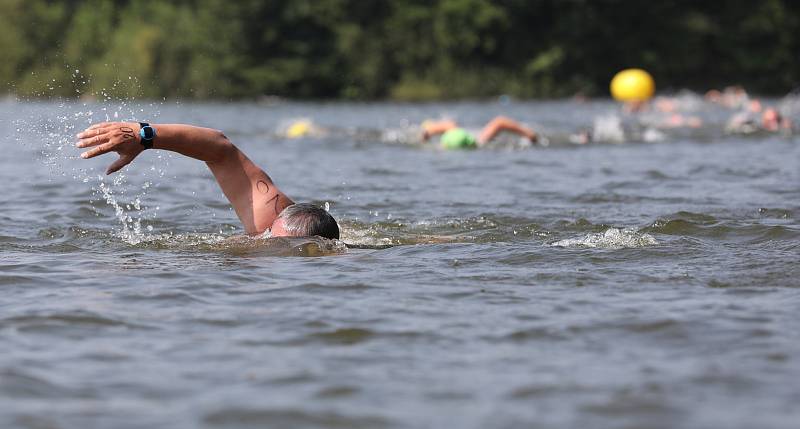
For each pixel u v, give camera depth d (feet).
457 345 42.34
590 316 46.70
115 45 439.63
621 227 73.51
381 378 38.01
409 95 458.50
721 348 41.55
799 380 37.42
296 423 33.45
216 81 444.55
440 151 154.81
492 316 46.88
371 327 44.96
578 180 111.45
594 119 271.69
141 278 55.01
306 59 458.50
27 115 259.39
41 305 48.65
